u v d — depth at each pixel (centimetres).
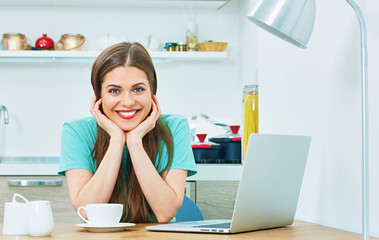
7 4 369
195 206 201
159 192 170
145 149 182
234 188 276
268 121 219
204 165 275
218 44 366
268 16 118
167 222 173
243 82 379
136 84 167
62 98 378
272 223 150
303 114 183
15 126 374
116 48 168
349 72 151
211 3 371
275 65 210
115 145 171
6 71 375
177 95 387
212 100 390
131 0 363
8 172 296
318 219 171
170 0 363
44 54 351
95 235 133
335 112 159
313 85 174
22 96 375
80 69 380
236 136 306
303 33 122
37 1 361
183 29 389
